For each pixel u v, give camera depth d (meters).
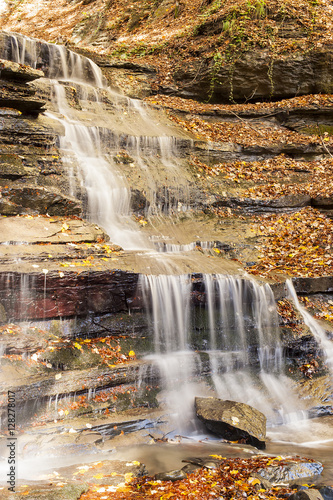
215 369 6.64
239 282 7.46
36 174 8.00
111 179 9.32
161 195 10.04
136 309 6.74
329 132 13.34
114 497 3.85
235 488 4.13
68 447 4.73
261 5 14.92
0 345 5.25
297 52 14.27
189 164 11.41
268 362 7.24
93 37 19.58
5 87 8.30
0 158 7.67
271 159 12.54
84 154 9.70
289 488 4.27
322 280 8.48
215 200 10.70
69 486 3.87
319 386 6.96
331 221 10.41
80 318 6.29
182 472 4.38
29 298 5.83
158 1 19.27
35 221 7.10
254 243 9.51
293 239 9.82
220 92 14.80
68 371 5.46
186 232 9.46
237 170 11.91
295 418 6.32
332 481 4.49
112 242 8.12
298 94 14.55
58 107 10.85
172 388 6.13
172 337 6.93
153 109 13.11
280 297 7.95
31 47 11.96
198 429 5.76
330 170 12.05
